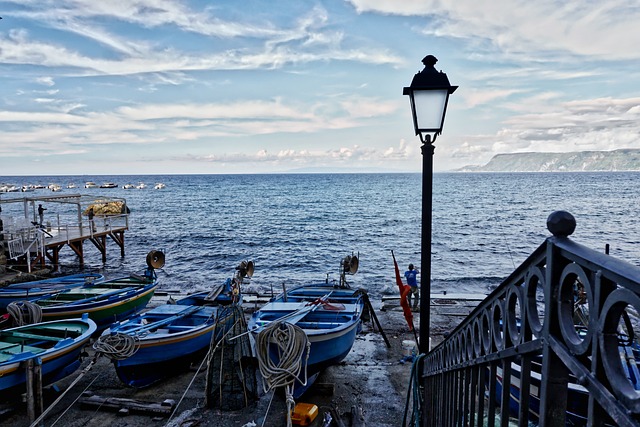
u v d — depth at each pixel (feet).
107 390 33.35
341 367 36.99
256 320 34.91
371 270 89.35
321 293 46.39
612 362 4.85
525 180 576.61
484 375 10.23
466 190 366.22
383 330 45.06
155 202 275.80
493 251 108.68
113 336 30.96
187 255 108.37
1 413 28.68
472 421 10.80
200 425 28.30
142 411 29.53
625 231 134.62
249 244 123.95
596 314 5.09
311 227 157.58
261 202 271.90
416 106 16.31
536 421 24.99
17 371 27.81
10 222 79.77
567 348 5.85
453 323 46.93
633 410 4.39
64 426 28.09
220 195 340.39
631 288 4.39
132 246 121.29
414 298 53.16
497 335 8.99
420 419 17.21
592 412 5.17
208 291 48.44
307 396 32.07
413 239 130.21
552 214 6.19
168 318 37.78
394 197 305.73
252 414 29.63
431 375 16.16
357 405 30.78
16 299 48.65
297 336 27.37
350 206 240.12
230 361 31.76
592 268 5.16
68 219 165.58
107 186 487.61
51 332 35.35
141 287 51.85
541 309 44.57
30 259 76.07
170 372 35.14
